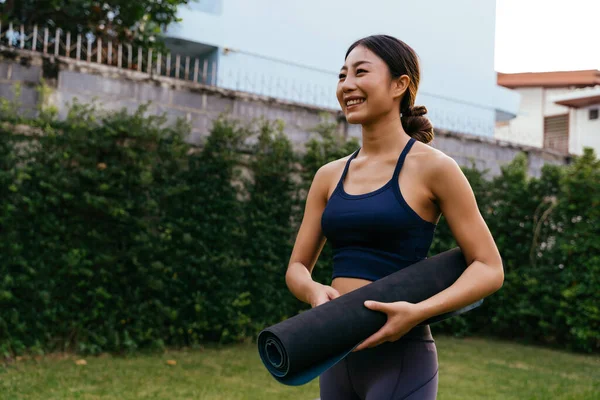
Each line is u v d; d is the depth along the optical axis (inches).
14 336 200.1
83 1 271.9
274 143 253.8
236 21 404.2
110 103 232.7
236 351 233.1
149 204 220.8
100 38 281.9
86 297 214.4
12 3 259.3
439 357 244.2
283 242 254.1
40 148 207.6
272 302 252.7
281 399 167.3
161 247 225.0
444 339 297.4
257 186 253.4
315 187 67.6
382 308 50.9
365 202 57.6
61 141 209.6
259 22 412.8
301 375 50.4
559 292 281.3
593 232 272.2
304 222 68.2
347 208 58.6
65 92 224.4
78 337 212.7
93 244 214.4
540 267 290.4
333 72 432.5
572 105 642.8
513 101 530.9
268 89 400.2
